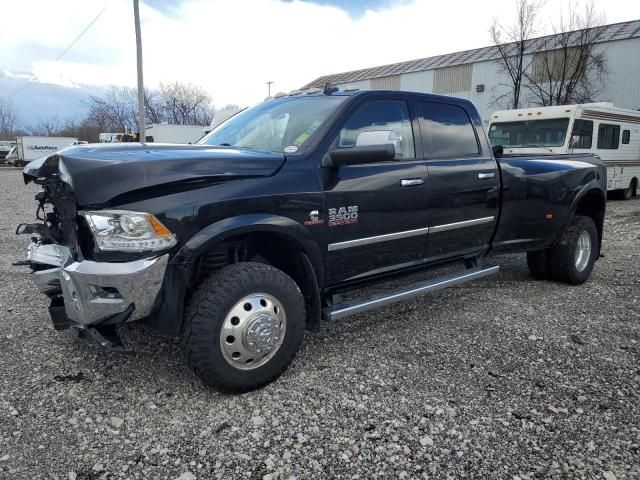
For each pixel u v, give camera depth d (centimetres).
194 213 284
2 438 267
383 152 327
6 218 1099
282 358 320
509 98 3000
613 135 1462
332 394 314
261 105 438
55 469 244
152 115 6062
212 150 325
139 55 1998
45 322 432
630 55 2550
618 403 307
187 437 270
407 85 3534
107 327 291
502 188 477
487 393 317
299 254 333
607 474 242
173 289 283
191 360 292
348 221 354
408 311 472
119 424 281
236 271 301
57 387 320
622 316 459
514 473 243
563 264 546
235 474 241
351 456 255
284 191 319
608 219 1139
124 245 273
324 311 357
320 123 358
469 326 432
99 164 275
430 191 408
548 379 337
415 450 260
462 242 452
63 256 303
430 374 342
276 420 285
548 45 2827
